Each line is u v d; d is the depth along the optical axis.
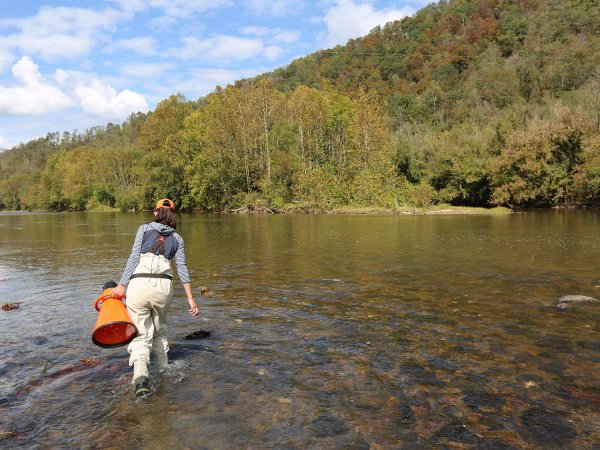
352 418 3.04
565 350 4.30
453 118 87.50
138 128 137.12
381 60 128.38
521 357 4.14
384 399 3.32
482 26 122.81
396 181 41.66
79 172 75.06
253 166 46.59
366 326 5.18
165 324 4.17
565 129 41.88
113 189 73.25
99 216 46.09
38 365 4.10
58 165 87.81
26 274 9.23
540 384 3.55
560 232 17.45
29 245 15.40
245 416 3.08
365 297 6.66
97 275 9.01
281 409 3.17
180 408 3.21
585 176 39.62
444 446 2.69
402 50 131.12
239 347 4.49
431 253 11.53
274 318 5.55
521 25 115.25
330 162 46.34
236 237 16.95
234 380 3.69
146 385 3.48
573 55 84.38
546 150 41.84
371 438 2.79
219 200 48.84
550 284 7.46
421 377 3.71
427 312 5.77
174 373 3.84
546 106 59.50
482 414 3.08
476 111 80.69
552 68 84.06
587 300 6.17
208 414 3.12
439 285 7.48
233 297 6.74
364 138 43.34
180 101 57.53
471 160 46.62
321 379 3.69
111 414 3.14
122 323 3.63
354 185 41.22
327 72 130.88
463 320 5.38
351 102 47.91
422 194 40.78
